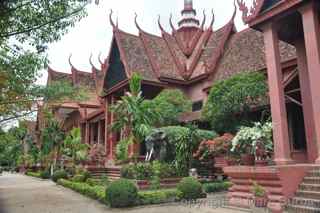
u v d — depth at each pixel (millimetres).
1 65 9703
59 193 15891
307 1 9445
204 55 23469
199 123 19547
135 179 14734
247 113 14539
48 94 11602
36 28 7359
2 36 7117
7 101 11336
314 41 9188
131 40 24250
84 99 13148
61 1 7180
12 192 16922
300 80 11750
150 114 16344
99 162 22703
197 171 15984
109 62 25562
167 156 16969
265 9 10648
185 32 26375
